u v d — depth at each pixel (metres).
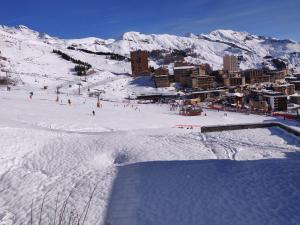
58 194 20.12
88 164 25.44
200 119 72.06
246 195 17.11
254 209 15.61
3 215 18.23
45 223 16.73
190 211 16.05
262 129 33.16
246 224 14.46
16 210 18.73
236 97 132.75
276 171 19.92
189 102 125.00
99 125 49.19
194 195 17.69
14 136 31.09
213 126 33.44
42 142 30.89
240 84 179.75
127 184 20.17
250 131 32.59
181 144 28.91
